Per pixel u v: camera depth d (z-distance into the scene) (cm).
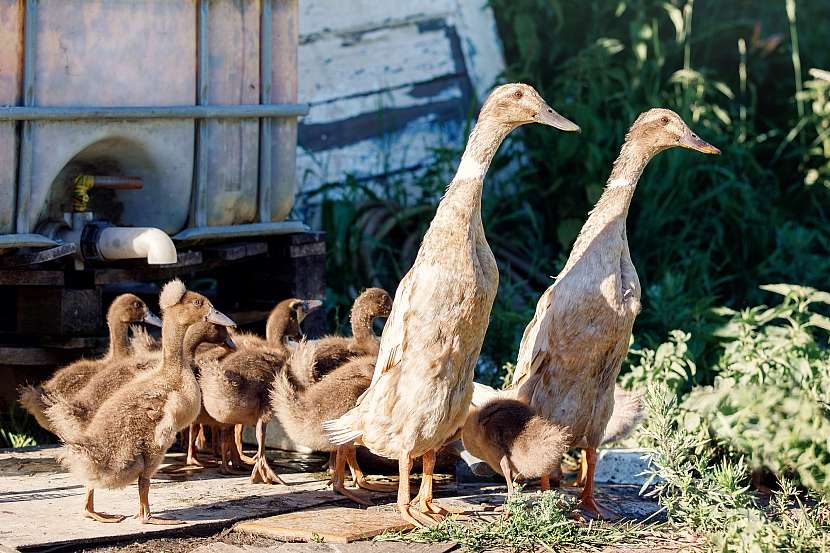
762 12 1590
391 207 1230
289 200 910
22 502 655
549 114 630
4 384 837
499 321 1002
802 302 955
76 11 766
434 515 657
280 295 926
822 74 1305
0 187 741
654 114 705
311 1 1231
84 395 688
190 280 1077
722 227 1277
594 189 1250
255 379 711
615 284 684
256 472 720
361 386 694
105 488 612
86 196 799
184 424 629
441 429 636
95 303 817
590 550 617
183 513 645
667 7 1372
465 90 1346
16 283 784
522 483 745
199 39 832
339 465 696
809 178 1355
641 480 782
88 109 771
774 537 595
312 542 612
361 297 781
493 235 1275
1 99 735
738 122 1385
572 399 691
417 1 1315
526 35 1358
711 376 943
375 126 1274
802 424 739
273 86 888
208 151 848
